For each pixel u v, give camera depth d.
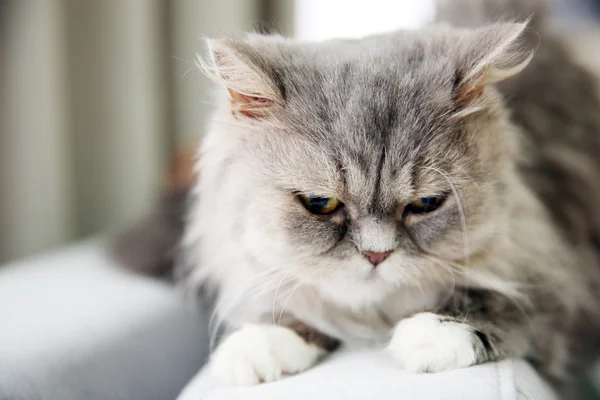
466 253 0.34
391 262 0.33
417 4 0.53
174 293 0.45
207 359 0.43
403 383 0.30
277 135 0.34
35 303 0.43
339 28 0.56
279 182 0.34
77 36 0.62
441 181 0.33
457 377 0.30
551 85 0.47
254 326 0.35
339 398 0.29
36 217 0.60
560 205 0.45
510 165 0.36
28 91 0.58
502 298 0.35
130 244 0.49
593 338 0.45
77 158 0.64
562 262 0.40
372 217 0.33
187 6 0.62
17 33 0.57
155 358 0.42
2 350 0.38
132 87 0.61
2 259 0.60
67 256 0.51
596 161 0.48
